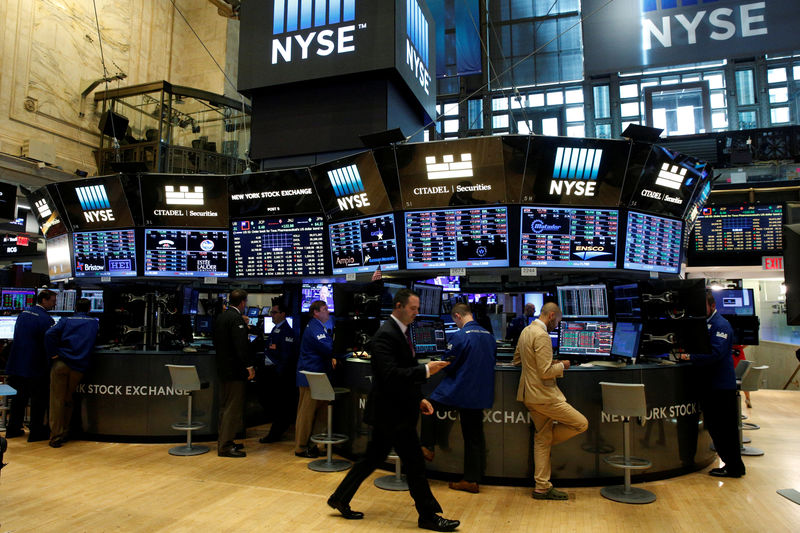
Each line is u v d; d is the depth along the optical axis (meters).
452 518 3.13
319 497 3.48
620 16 14.23
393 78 7.56
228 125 13.51
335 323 4.48
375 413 2.96
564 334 4.48
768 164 9.27
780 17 13.25
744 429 5.74
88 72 12.23
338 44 7.48
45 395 5.07
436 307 5.16
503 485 3.77
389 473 4.05
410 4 8.09
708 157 9.51
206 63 14.39
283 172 5.59
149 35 13.75
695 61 13.59
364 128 7.47
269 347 5.23
